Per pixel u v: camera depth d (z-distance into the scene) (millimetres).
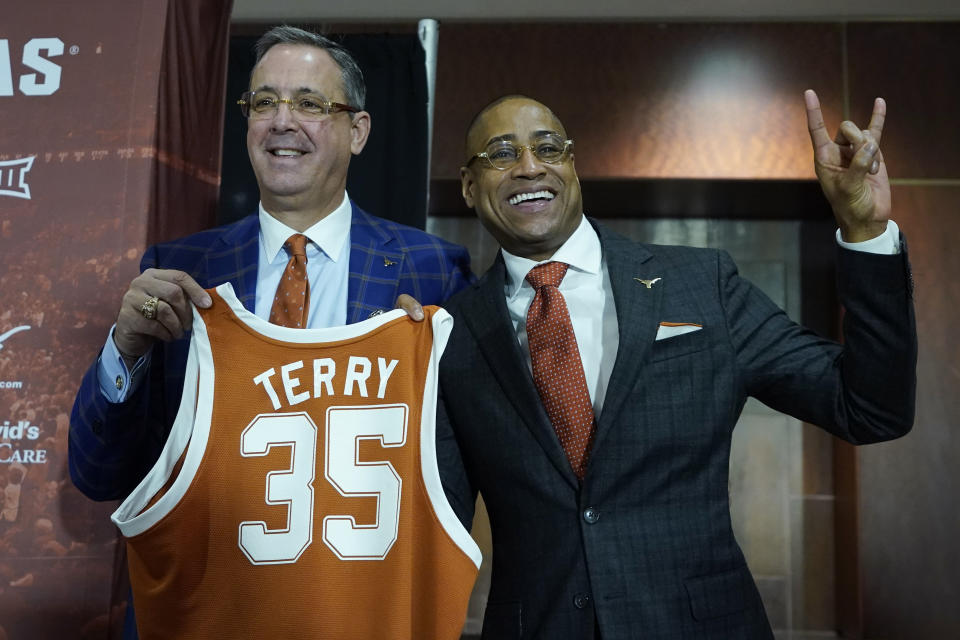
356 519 1267
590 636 1323
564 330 1468
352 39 2852
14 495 1570
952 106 3682
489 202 1592
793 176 3650
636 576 1341
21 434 1585
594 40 3777
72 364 1594
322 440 1290
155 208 1659
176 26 1742
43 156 1658
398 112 2826
